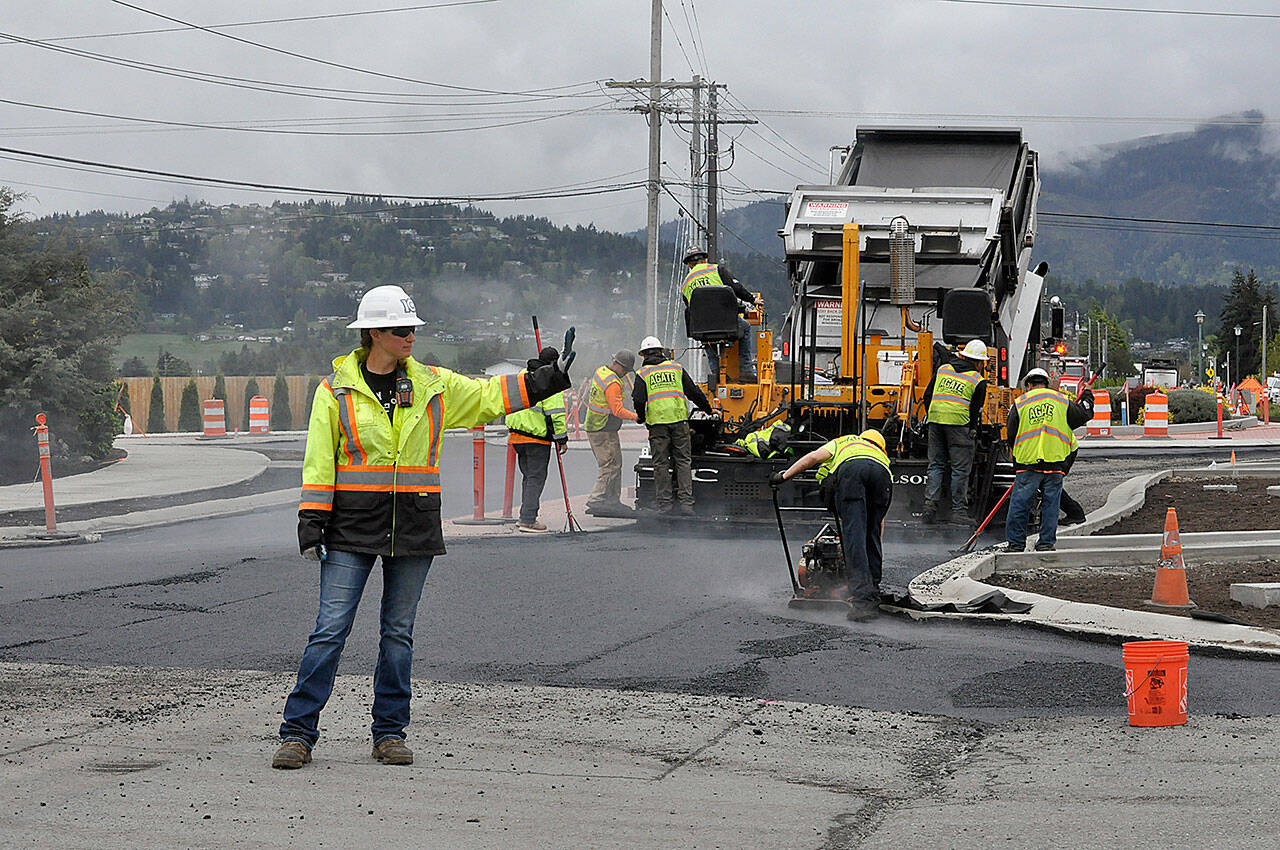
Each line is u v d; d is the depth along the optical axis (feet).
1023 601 53.11
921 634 49.08
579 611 53.67
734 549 72.43
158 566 66.18
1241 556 65.51
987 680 41.55
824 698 39.50
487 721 36.68
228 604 55.36
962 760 32.78
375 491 31.78
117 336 138.21
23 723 36.14
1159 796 28.78
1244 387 273.75
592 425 89.71
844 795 29.53
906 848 25.45
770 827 26.94
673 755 33.12
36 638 48.62
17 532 80.74
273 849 25.31
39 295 134.92
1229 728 35.35
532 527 81.05
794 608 54.03
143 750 33.22
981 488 79.15
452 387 33.04
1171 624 48.42
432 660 44.86
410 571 32.37
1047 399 65.82
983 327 79.61
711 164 233.55
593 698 39.50
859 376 78.74
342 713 37.81
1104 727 35.78
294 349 533.55
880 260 82.33
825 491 54.44
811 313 85.30
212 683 41.45
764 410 83.76
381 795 29.14
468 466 141.90
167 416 265.54
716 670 43.24
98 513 94.27
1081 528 75.41
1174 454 150.20
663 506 81.61
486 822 27.17
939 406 76.54
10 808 27.94
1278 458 141.79
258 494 107.96
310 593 57.93
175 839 25.86
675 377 81.46
